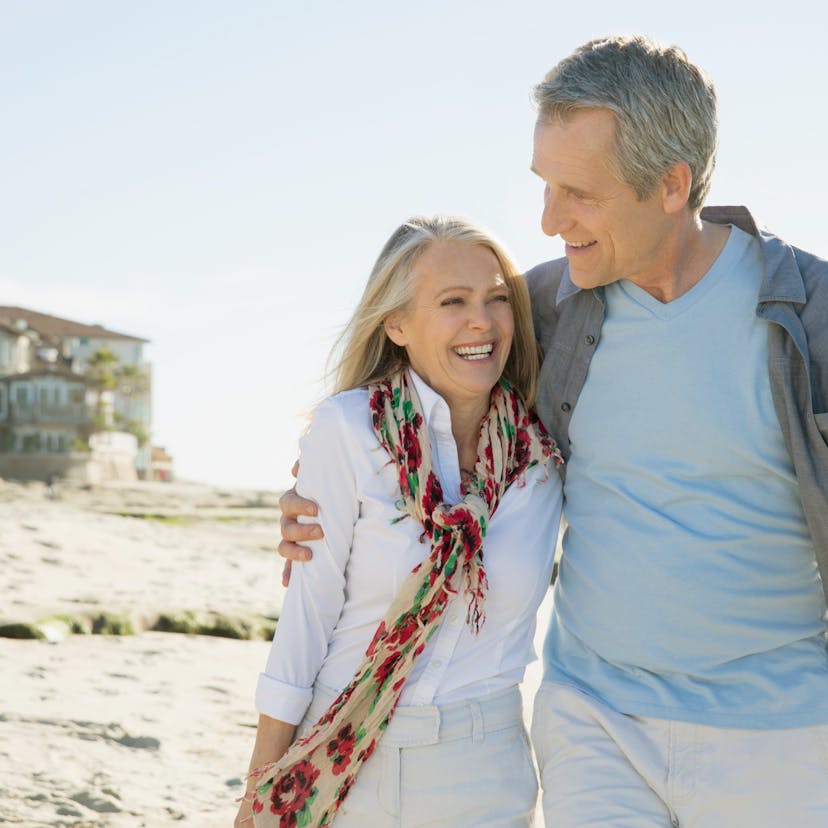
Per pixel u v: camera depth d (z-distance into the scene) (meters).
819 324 2.57
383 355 2.82
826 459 2.53
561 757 2.68
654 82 2.50
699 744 2.57
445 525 2.53
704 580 2.59
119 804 4.55
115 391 86.81
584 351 2.76
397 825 2.54
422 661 2.57
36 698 6.25
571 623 2.76
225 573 14.75
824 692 2.58
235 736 5.82
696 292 2.66
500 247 2.73
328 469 2.64
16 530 15.14
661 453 2.66
